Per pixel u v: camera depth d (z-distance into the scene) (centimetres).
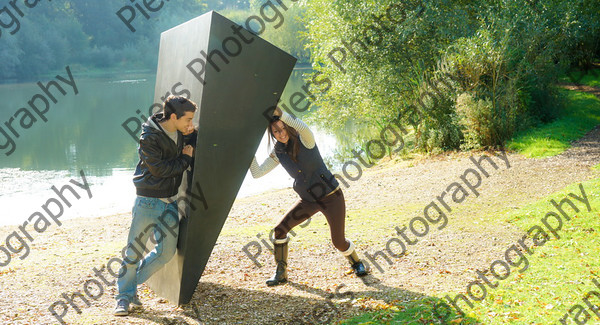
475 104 1277
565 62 1565
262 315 388
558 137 1277
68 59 6353
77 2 6775
